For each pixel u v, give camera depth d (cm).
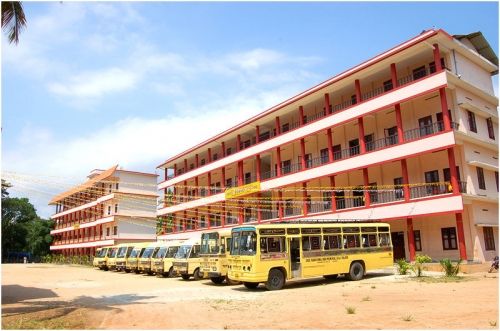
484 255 2483
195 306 1356
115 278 2953
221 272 2164
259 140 4022
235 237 1911
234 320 1091
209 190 4700
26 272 3931
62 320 1095
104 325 1038
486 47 2933
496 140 2905
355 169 2955
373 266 2156
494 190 2733
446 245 2605
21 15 1515
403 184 2673
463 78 2684
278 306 1318
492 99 2923
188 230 4875
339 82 3097
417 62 2814
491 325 922
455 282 1814
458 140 2495
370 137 3164
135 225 5788
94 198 6262
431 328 914
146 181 6062
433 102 2747
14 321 1073
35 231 7669
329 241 2028
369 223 2208
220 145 4706
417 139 2591
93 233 6391
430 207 2478
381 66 2847
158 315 1181
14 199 7688
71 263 6128
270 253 1825
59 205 7725
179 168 5597
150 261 3188
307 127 3369
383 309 1188
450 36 2539
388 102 2761
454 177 2397
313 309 1233
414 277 2064
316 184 3497
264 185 3728
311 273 1927
